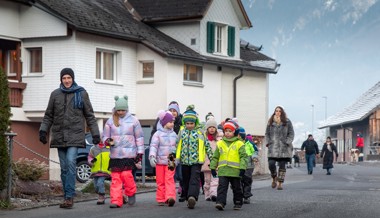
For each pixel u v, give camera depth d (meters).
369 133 81.69
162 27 42.31
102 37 36.09
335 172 42.78
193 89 40.38
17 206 17.50
